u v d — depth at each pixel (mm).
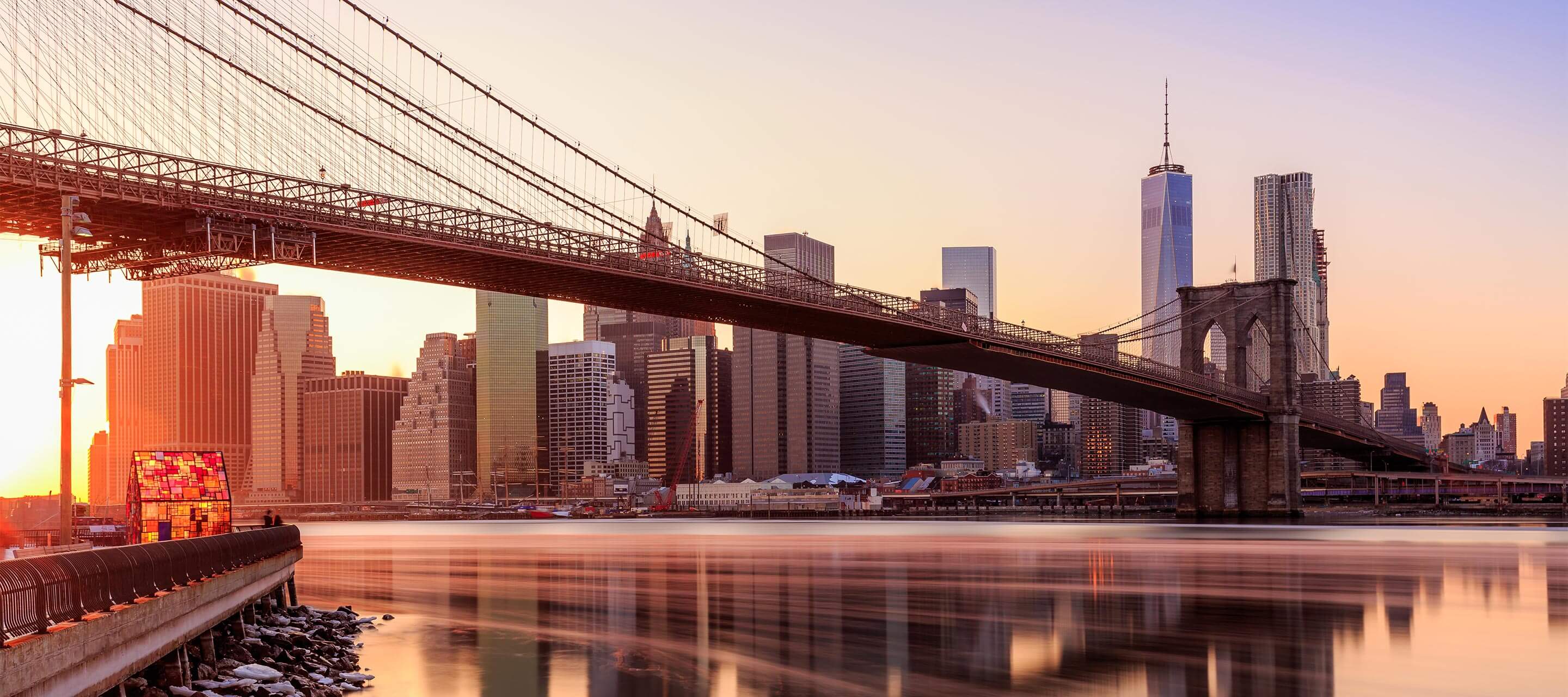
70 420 37906
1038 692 36281
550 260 109812
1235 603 59719
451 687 37844
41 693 21812
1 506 72875
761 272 135625
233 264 88000
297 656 39969
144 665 28125
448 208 100125
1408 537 145125
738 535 187375
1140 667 40500
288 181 86188
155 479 51969
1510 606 58500
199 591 33562
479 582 77750
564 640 47375
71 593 24172
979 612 56250
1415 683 37562
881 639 47031
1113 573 81938
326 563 105125
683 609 58500
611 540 168500
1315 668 40188
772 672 39781
